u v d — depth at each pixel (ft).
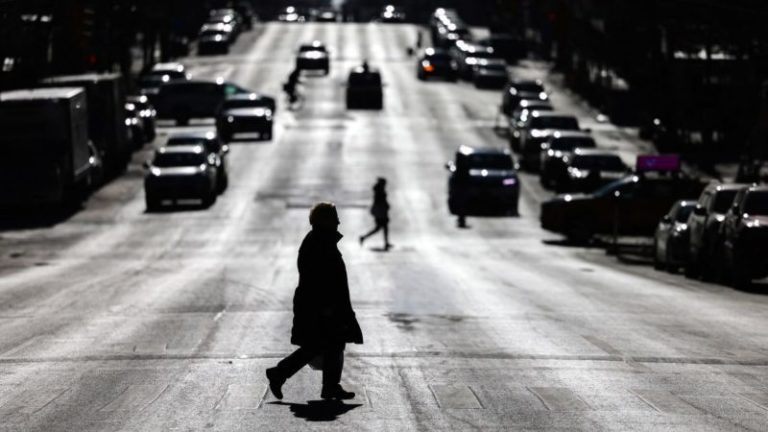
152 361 115.24
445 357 117.08
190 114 632.79
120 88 480.64
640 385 100.42
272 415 85.97
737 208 218.38
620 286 212.64
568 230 335.06
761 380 104.27
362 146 559.79
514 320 152.87
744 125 528.63
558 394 95.40
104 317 158.92
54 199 376.48
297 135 594.24
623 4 627.87
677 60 542.16
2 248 313.12
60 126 378.94
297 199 418.92
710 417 85.76
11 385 101.81
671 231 253.85
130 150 510.17
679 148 542.98
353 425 82.23
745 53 508.94
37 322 154.20
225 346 126.62
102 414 87.25
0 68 476.54
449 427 81.66
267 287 206.39
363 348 123.75
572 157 415.23
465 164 384.27
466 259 280.92
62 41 520.01
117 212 391.45
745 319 157.28
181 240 329.72
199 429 81.15
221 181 434.71
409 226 368.89
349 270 244.01
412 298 184.96
